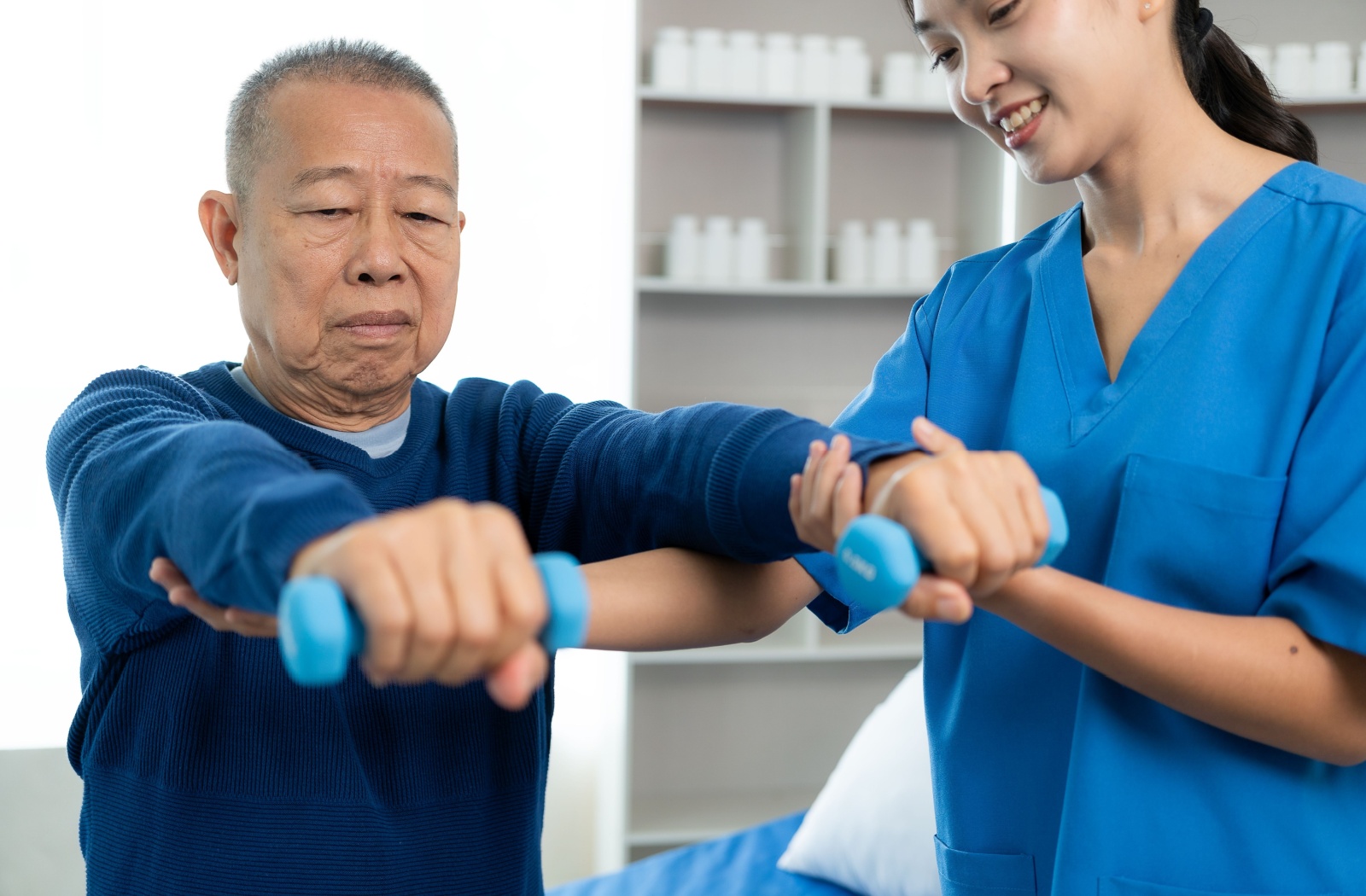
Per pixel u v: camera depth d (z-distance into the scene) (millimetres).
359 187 835
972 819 958
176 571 623
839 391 2949
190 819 839
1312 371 845
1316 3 2643
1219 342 888
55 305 2533
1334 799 852
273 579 516
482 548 454
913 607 546
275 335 861
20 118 2506
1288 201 906
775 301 2914
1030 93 874
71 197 2529
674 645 793
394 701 867
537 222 2773
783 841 2025
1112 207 972
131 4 2525
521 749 902
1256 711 744
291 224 835
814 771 2973
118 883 854
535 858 941
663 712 2912
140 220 2557
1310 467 823
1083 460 921
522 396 993
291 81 841
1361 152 2479
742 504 726
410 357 890
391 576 443
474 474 954
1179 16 932
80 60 2520
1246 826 847
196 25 2555
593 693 2838
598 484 864
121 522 674
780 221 2883
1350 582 747
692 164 2840
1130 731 868
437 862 876
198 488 591
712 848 2006
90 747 873
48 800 2484
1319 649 756
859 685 2980
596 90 2773
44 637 2525
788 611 883
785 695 2953
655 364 2875
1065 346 966
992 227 2754
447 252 886
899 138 2932
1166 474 867
